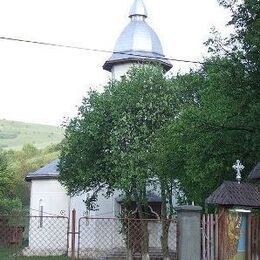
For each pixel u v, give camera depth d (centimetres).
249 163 1930
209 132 1823
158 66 3005
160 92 2838
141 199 2914
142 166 2708
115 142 2742
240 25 1633
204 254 1205
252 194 1264
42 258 1820
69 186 3044
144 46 4009
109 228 2053
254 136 1664
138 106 2772
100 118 2802
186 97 2928
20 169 8012
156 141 2605
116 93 2848
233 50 1655
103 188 3303
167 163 2409
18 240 1108
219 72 1833
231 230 1202
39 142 14025
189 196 2448
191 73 2953
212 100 2155
